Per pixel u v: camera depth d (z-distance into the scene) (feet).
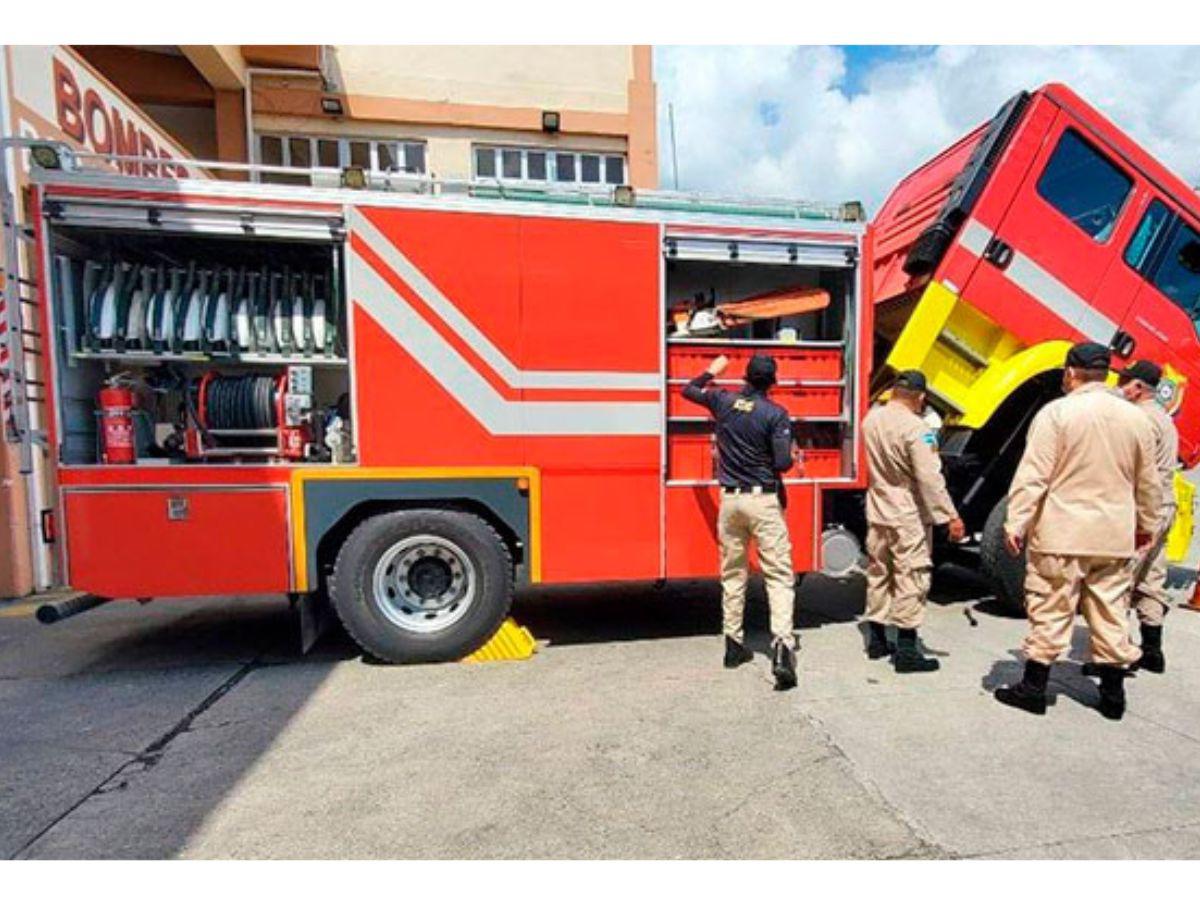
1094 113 16.11
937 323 16.02
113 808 8.81
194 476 12.92
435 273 13.41
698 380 13.78
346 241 13.10
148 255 14.23
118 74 31.42
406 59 33.50
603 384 14.12
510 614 17.26
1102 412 10.80
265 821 8.50
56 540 13.10
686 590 20.25
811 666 13.56
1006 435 17.75
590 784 9.25
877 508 13.51
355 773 9.61
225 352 13.47
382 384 13.33
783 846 7.91
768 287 16.52
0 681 13.23
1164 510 13.26
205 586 13.00
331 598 13.64
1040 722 11.05
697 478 14.92
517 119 34.37
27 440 12.56
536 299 13.79
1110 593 11.05
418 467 13.52
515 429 13.84
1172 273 16.99
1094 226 16.51
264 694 12.41
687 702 11.86
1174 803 8.76
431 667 13.66
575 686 12.62
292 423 13.61
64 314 12.88
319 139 33.45
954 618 16.94
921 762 9.78
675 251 14.29
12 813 8.71
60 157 12.38
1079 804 8.73
